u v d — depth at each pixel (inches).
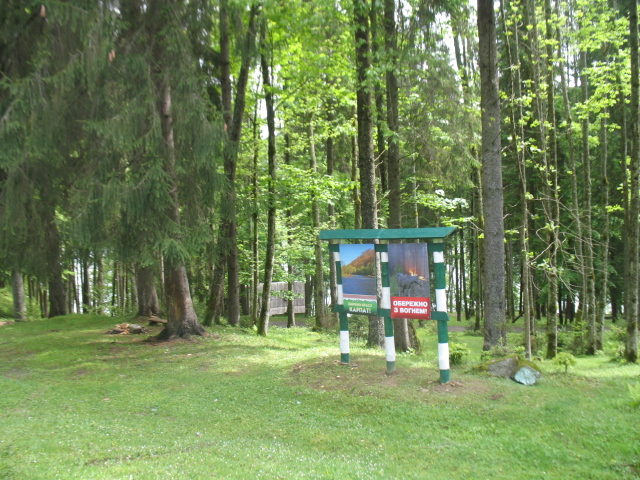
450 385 297.3
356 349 470.3
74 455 223.5
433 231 307.6
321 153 984.3
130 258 448.1
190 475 197.8
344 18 451.2
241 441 245.0
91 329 631.8
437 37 469.7
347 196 939.3
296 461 214.7
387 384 313.0
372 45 482.6
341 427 258.1
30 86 405.1
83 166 459.2
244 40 528.1
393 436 241.0
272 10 464.4
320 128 869.2
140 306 724.7
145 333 595.8
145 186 414.3
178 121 455.5
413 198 620.4
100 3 425.1
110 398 330.0
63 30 425.7
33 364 435.5
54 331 627.2
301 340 638.5
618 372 339.0
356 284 353.1
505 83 623.8
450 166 566.6
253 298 828.0
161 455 226.4
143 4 467.2
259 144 705.6
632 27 373.1
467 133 543.8
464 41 610.5
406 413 266.2
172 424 275.6
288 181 645.9
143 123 438.6
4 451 224.1
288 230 971.9
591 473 186.5
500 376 309.3
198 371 400.5
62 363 436.5
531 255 392.5
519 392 279.9
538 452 208.4
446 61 500.4
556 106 679.1
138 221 429.4
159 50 473.7
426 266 314.3
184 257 445.4
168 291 538.0
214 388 347.6
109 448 235.0
